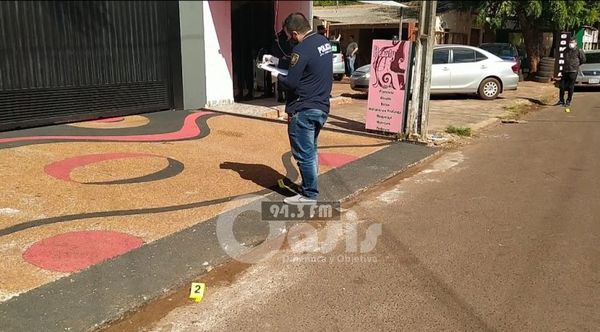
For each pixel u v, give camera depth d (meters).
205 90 11.10
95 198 5.32
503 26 26.28
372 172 6.79
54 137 7.66
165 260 4.09
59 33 8.41
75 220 4.75
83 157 6.70
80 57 8.79
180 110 10.57
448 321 3.33
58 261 3.96
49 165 6.25
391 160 7.43
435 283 3.83
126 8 9.46
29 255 4.03
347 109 12.56
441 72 14.70
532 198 5.85
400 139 8.70
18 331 3.09
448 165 7.36
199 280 3.87
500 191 6.11
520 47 29.92
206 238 4.54
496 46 21.44
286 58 5.60
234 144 7.98
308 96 5.09
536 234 4.78
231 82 11.74
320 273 3.99
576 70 13.76
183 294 3.67
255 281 3.87
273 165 6.91
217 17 11.12
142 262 4.04
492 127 10.66
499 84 15.04
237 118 9.99
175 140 7.99
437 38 25.22
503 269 4.06
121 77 9.54
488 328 3.25
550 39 27.72
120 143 7.57
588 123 11.21
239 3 12.02
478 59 14.93
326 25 23.50
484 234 4.78
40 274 3.76
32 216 4.77
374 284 3.82
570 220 5.15
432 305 3.53
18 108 8.00
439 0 25.11
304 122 5.14
